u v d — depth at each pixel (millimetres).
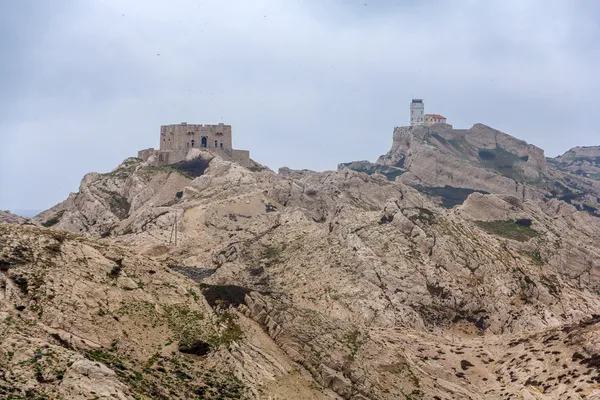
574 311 138000
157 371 75500
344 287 136375
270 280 144500
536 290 143500
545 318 133750
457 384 102188
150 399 68375
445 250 149750
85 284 82500
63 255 85000
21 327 71062
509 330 132625
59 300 77750
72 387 63281
